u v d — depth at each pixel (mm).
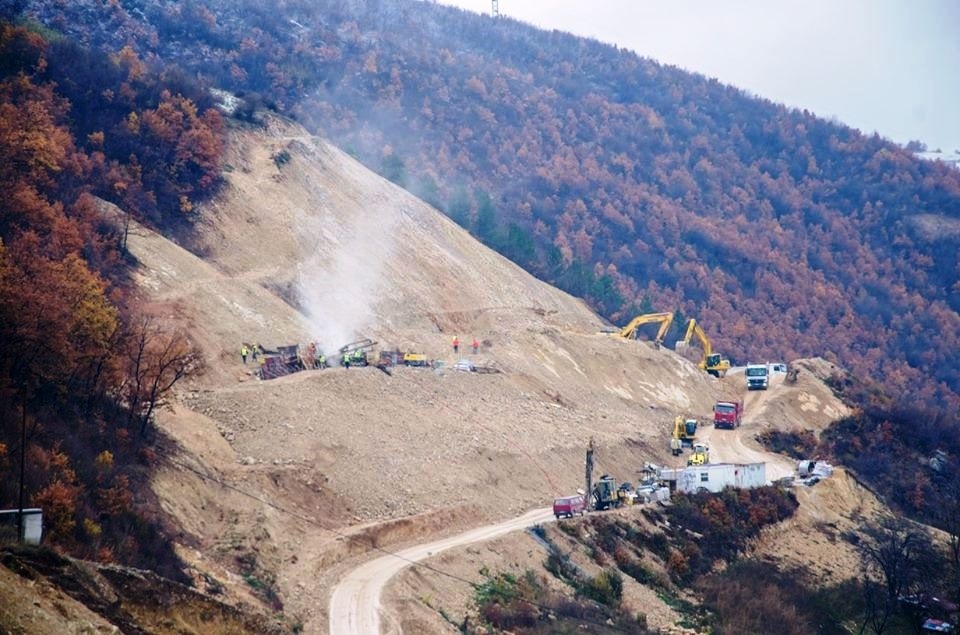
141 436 69875
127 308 91625
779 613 87688
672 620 80062
